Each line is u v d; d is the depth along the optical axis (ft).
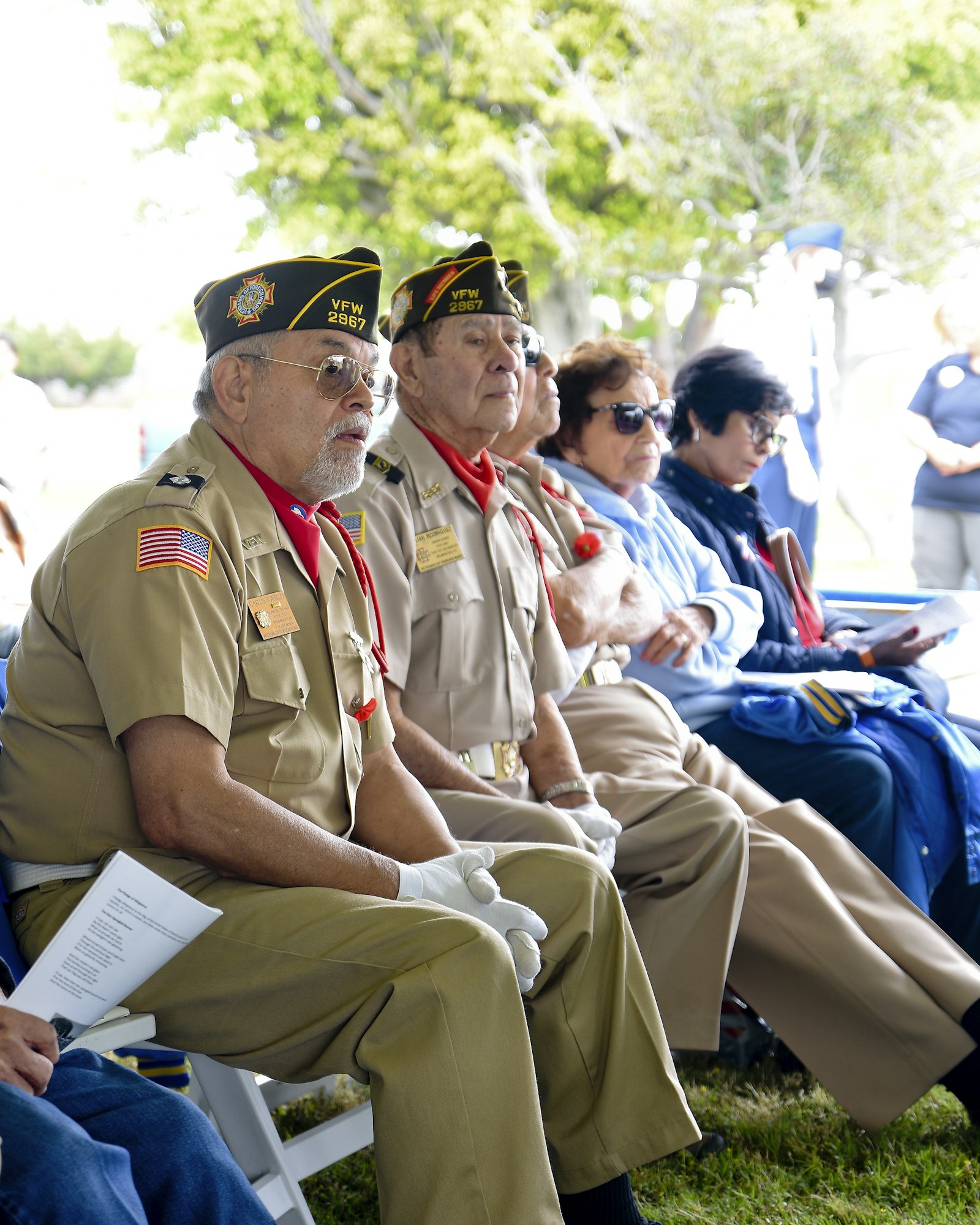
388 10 45.37
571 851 6.22
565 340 49.01
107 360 85.81
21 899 5.52
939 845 9.45
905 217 42.24
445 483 7.87
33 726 5.53
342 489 6.24
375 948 5.13
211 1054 5.41
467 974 5.03
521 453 9.66
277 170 48.55
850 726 9.46
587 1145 5.88
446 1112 4.89
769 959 7.95
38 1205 3.79
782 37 41.04
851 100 41.24
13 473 15.71
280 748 5.68
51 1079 4.55
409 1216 4.91
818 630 11.64
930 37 41.50
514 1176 4.92
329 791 5.96
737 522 11.48
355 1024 5.06
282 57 46.96
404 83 47.78
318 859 5.46
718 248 46.29
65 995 4.37
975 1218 6.79
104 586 5.32
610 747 8.58
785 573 11.50
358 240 49.21
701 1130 7.77
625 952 6.09
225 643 5.44
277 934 5.23
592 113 43.29
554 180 46.47
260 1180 5.61
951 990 7.82
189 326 55.57
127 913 4.32
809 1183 7.23
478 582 7.81
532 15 45.03
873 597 12.49
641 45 43.32
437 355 7.97
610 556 9.30
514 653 7.81
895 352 43.88
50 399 86.63
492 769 7.67
